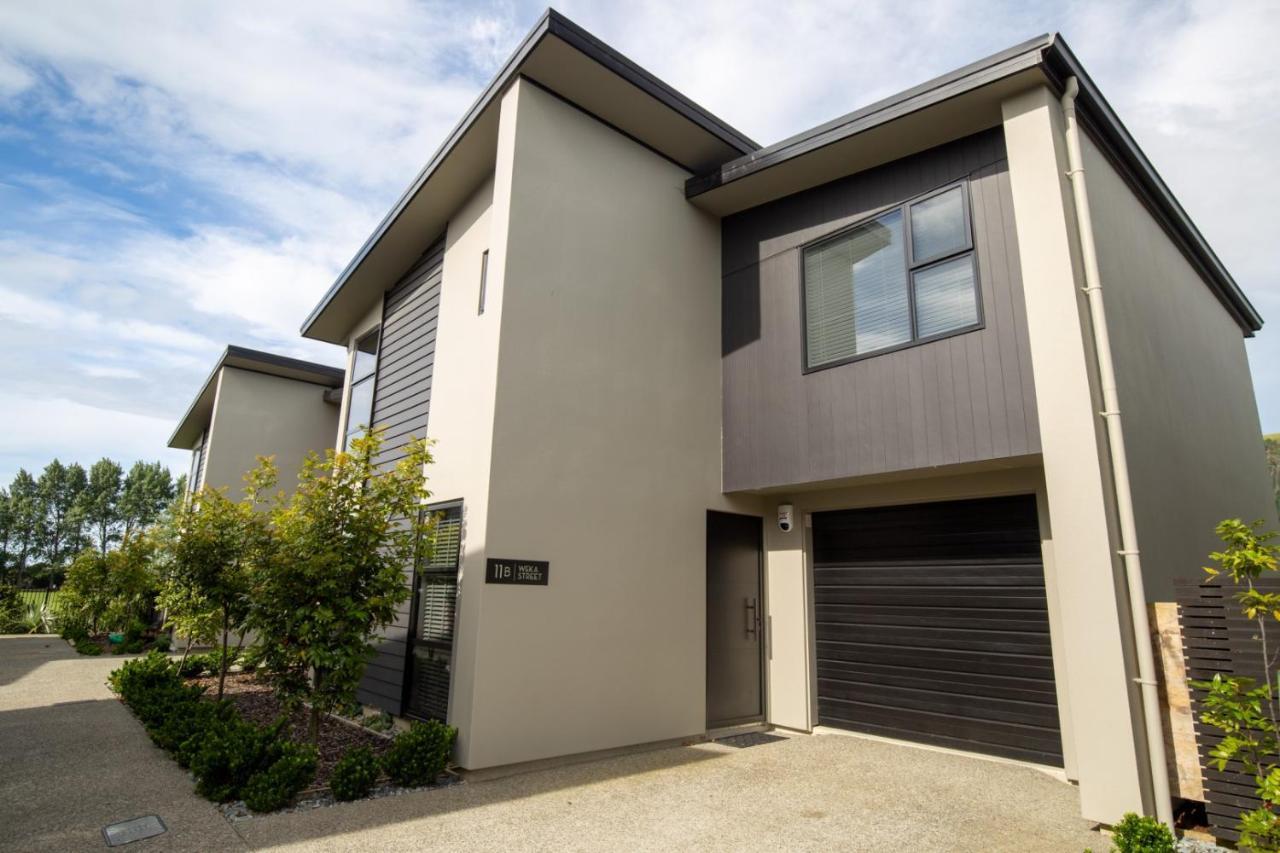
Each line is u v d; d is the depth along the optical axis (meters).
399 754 4.82
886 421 6.10
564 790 4.79
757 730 7.16
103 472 52.47
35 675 10.06
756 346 7.39
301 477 5.82
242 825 3.92
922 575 6.55
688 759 5.79
